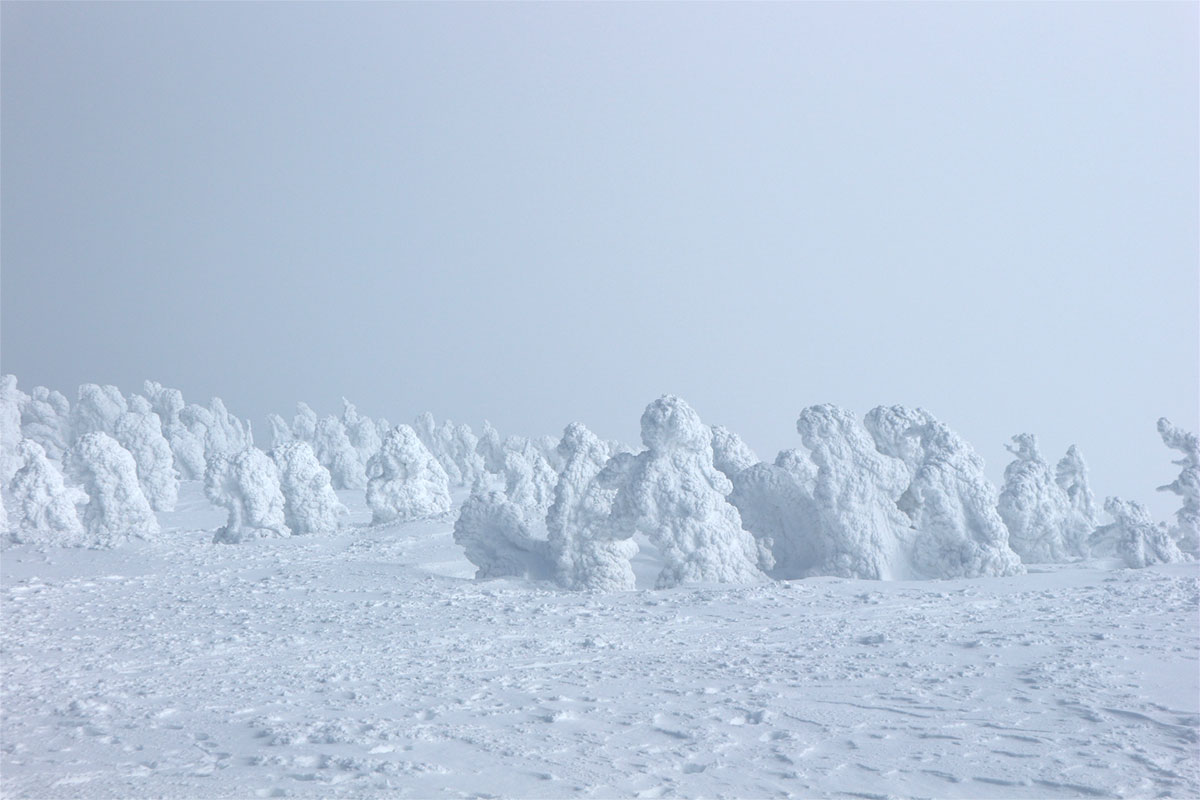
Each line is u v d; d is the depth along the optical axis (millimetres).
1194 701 7758
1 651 11953
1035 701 7977
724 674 9742
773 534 21672
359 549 25453
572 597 16938
